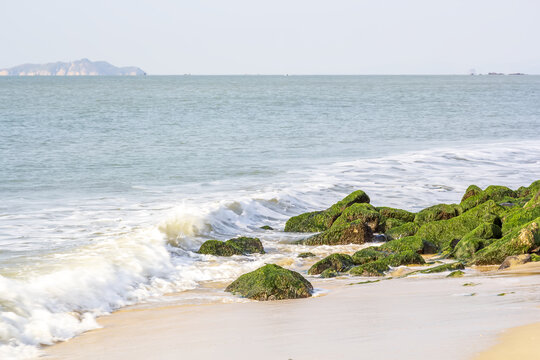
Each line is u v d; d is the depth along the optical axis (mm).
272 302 12047
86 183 27109
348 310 10586
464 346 7406
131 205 22656
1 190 25297
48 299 11758
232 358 8008
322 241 18984
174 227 18938
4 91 130125
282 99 100562
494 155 36281
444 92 131375
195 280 14703
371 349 7727
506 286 11531
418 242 17188
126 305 12352
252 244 17766
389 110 74375
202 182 27672
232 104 85625
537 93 124562
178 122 56812
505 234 16609
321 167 31906
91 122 55469
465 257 15852
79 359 8773
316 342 8422
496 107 79188
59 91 133000
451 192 26844
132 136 45125
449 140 44250
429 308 10070
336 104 86562
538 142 42344
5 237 17594
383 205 24141
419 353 7320
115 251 15883
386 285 12922
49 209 21797
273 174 29844
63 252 15656
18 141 40781
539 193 18438
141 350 8930
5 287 11695
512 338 7523
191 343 9094
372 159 34406
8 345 9586
